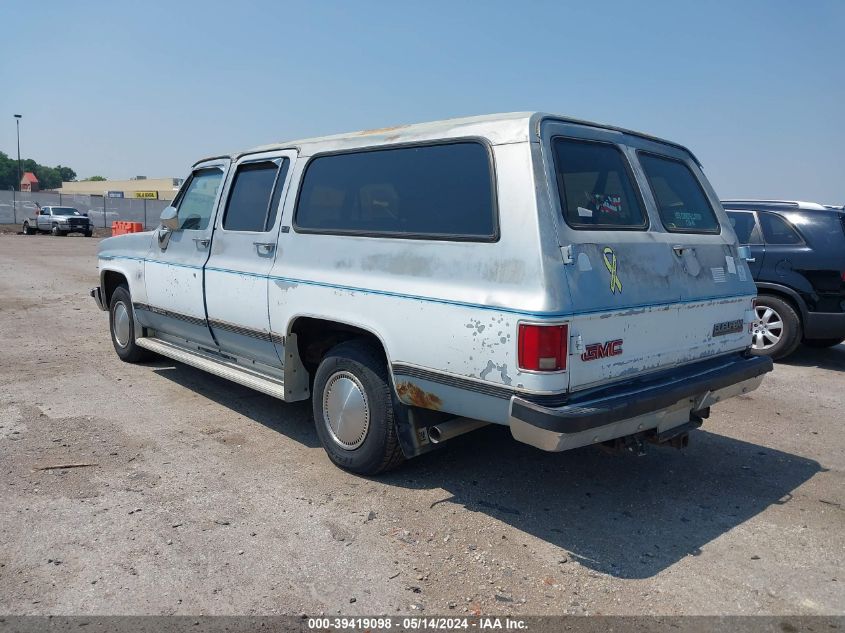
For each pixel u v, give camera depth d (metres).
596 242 3.64
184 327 6.14
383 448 4.29
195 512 3.96
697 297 4.20
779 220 8.30
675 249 4.16
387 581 3.31
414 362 3.90
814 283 8.04
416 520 3.93
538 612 3.10
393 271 4.06
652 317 3.86
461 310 3.63
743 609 3.16
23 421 5.45
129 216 47.12
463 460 4.89
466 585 3.30
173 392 6.38
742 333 4.69
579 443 3.42
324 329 4.82
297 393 4.96
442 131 4.04
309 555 3.52
